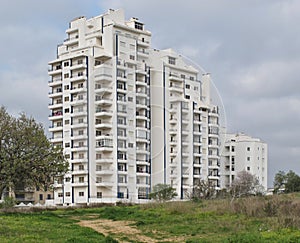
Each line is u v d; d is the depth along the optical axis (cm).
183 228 3422
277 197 5025
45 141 5444
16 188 5997
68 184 10288
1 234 2898
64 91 10712
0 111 5425
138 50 11112
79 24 11144
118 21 11075
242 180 11119
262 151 14312
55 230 3194
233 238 2639
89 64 10475
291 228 2966
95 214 4972
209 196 8356
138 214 4500
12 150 5281
